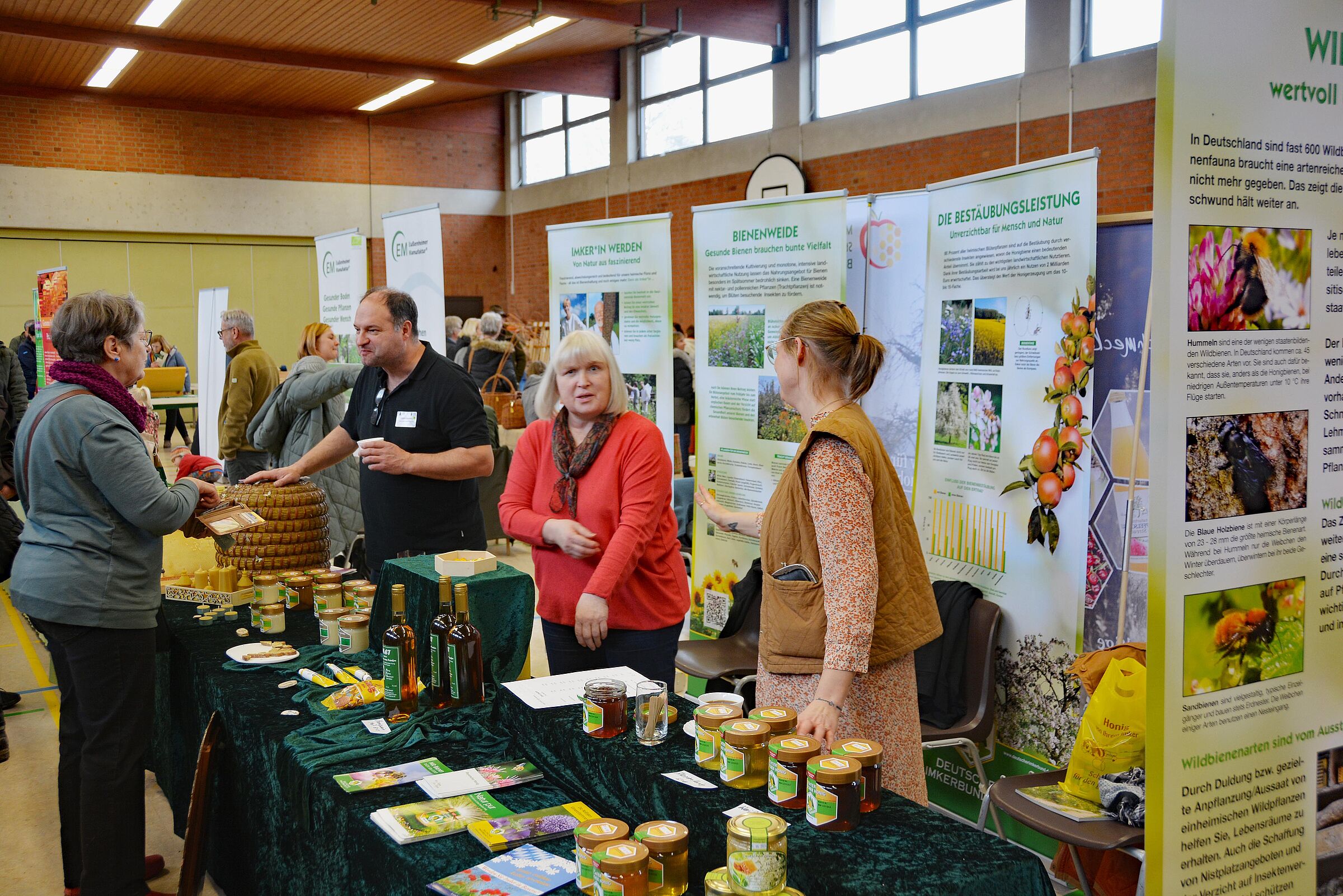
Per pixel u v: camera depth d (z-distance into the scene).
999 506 3.06
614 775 1.73
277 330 15.48
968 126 9.52
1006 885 1.33
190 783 2.71
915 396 3.75
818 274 3.75
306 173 15.47
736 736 1.57
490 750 2.03
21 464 2.39
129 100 13.97
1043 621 2.93
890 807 1.54
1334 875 1.56
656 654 2.54
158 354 12.77
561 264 4.77
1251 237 1.38
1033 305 2.90
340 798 1.80
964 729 2.87
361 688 2.29
